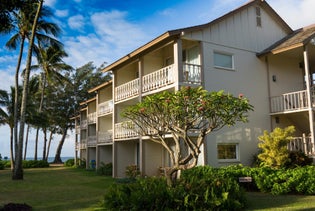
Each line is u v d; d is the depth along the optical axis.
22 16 20.97
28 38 22.73
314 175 10.81
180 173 12.70
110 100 25.53
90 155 32.28
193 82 15.62
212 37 16.67
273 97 17.95
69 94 46.53
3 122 33.78
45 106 45.16
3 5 8.55
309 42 15.97
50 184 17.36
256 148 17.08
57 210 9.71
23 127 20.77
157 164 18.27
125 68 22.64
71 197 12.33
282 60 19.23
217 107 9.06
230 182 9.30
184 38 15.77
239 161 16.41
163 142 9.93
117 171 21.00
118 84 22.17
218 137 15.90
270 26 19.34
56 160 49.81
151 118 10.12
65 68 36.34
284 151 13.41
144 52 18.48
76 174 24.48
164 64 19.56
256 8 18.83
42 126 37.03
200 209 8.31
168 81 16.09
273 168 12.39
